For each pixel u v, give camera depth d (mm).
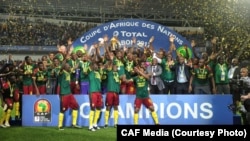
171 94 12367
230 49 32562
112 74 10914
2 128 10727
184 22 39219
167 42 15781
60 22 37938
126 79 12383
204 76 12211
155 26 15727
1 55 32062
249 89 10789
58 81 11594
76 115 10859
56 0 41656
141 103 10781
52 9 39500
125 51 13344
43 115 11117
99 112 10703
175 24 39625
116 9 41312
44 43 34375
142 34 15719
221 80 12547
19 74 11836
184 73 12555
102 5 42719
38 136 9641
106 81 12031
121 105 11234
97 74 10781
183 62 12617
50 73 12438
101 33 15445
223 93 12617
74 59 12242
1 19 36375
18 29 35250
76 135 9805
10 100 10992
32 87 12273
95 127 10578
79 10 40156
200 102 11383
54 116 11117
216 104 11398
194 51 14734
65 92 10648
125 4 42281
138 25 15688
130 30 15656
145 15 40094
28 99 11117
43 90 12344
